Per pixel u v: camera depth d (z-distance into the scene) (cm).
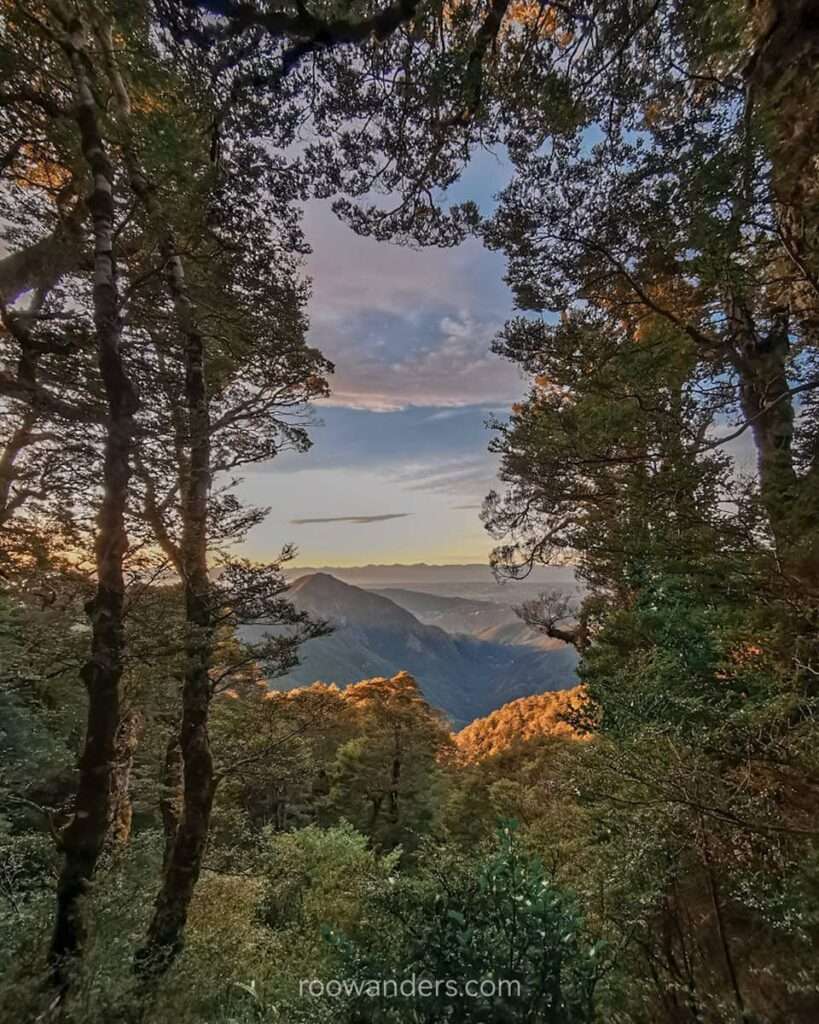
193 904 885
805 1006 267
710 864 331
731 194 442
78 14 489
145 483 664
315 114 499
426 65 446
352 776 2545
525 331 704
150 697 875
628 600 838
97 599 486
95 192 478
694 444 572
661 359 600
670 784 343
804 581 445
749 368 605
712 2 434
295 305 884
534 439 730
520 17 479
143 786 1211
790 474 514
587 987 274
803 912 291
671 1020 295
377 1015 286
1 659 752
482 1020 254
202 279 788
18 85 534
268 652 736
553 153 545
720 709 456
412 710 2712
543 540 969
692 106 494
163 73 464
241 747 852
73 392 634
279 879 1138
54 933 430
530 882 309
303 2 378
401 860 1353
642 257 589
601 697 679
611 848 407
